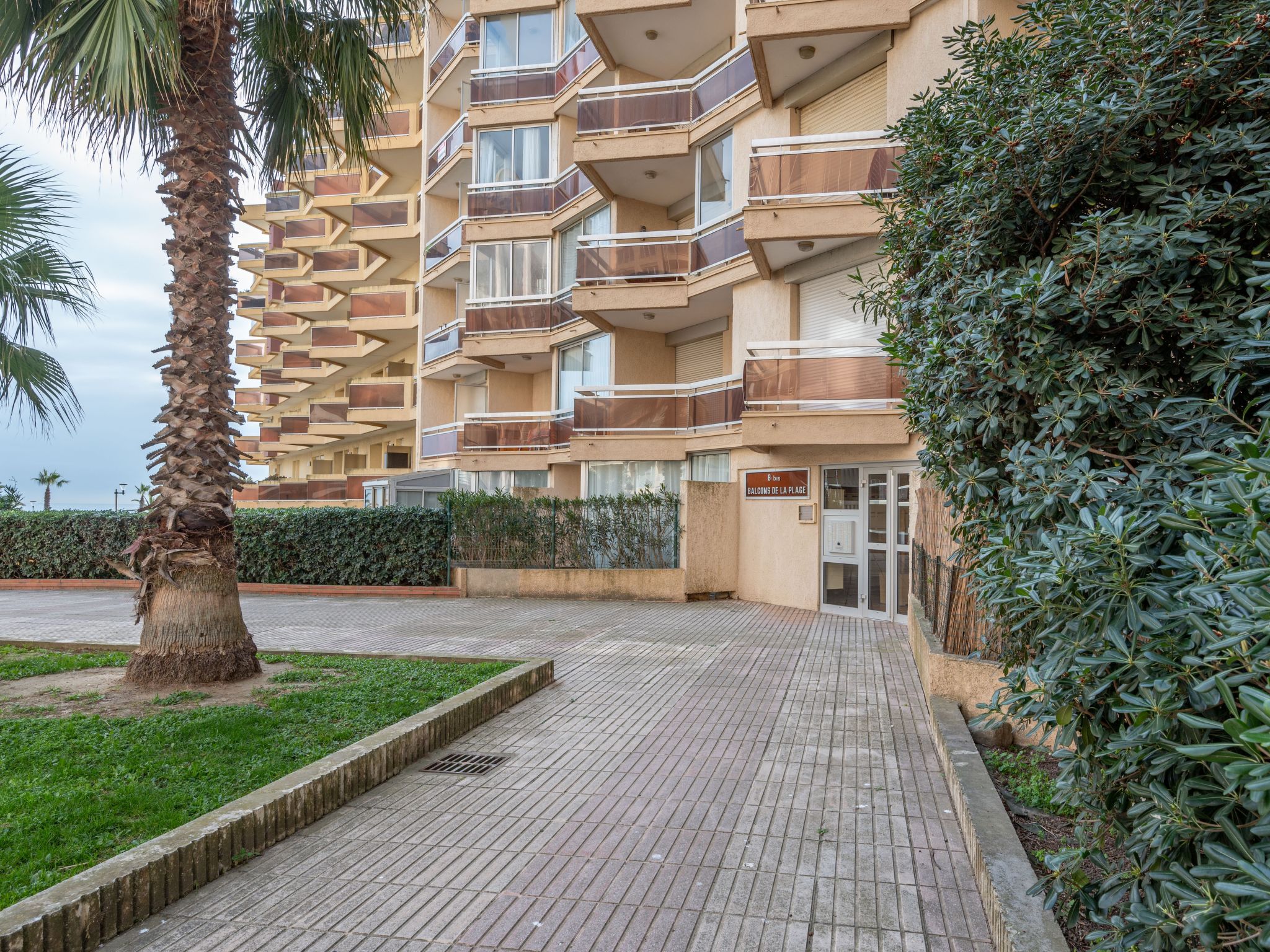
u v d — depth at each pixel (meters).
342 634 11.48
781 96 14.97
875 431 12.13
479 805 4.79
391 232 33.12
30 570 19.70
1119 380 3.44
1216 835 1.84
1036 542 3.33
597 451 17.50
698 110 17.00
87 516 19.62
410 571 17.17
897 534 12.52
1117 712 2.20
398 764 5.40
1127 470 3.35
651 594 15.75
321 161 38.53
